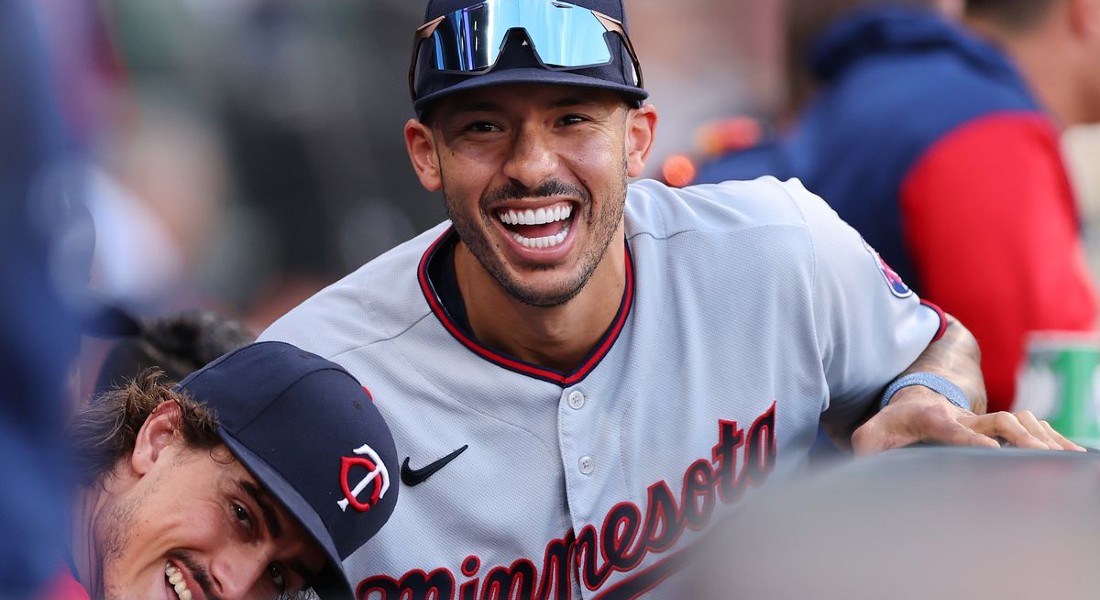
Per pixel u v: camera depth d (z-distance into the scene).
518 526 8.79
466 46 7.87
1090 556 3.86
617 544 8.91
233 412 7.40
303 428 7.39
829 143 12.00
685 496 9.01
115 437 7.50
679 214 9.26
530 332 8.66
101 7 16.48
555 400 8.77
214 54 19.52
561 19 7.87
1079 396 9.91
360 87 19.42
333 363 7.88
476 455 8.76
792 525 4.07
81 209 5.11
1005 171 11.34
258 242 19.17
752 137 13.44
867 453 8.40
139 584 7.17
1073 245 11.71
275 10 19.41
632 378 8.90
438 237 9.02
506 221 8.17
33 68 4.19
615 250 8.70
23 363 4.22
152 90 19.23
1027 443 7.80
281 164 19.20
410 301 8.86
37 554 4.23
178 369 9.54
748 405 9.09
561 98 7.95
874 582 3.77
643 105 8.87
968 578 3.76
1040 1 12.75
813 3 13.21
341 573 7.24
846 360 9.31
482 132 8.06
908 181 11.43
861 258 9.34
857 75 12.08
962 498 4.24
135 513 7.17
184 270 18.62
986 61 11.78
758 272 9.06
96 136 15.92
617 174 8.25
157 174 18.47
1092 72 12.90
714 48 25.03
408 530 8.67
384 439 7.69
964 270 11.29
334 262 19.28
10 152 4.16
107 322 9.47
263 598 7.50
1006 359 11.28
